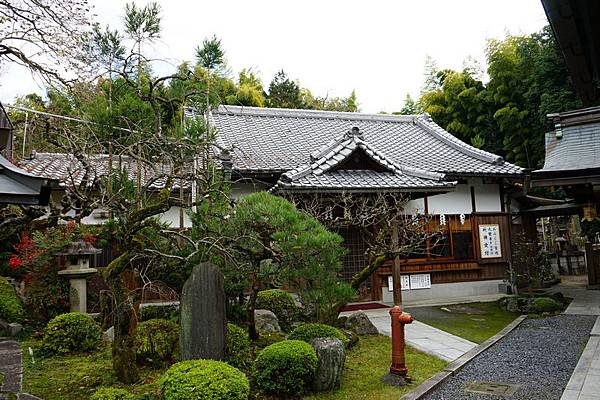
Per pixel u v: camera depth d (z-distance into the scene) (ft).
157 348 19.16
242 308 24.61
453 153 47.80
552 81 58.44
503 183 45.06
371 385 18.40
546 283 50.44
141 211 16.47
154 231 19.57
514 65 66.28
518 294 42.24
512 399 17.07
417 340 26.37
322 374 17.49
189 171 21.01
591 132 39.68
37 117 22.62
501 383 18.99
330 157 36.09
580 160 36.60
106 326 24.98
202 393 13.14
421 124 56.49
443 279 42.24
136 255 17.56
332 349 17.78
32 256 28.91
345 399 17.01
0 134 31.94
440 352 23.75
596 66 10.19
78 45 20.95
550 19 8.49
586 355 22.20
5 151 32.96
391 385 18.42
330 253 19.47
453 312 35.55
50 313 28.50
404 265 40.78
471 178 43.70
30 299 28.96
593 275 48.75
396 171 36.58
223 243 19.74
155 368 18.88
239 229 19.85
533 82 62.08
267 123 49.57
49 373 18.76
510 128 66.23
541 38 62.64
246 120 49.08
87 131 18.35
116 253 17.78
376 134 51.62
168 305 26.68
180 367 14.60
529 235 52.65
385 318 32.71
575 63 9.90
